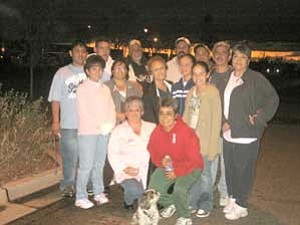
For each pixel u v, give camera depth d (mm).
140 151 6465
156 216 5746
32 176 7590
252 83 6082
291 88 30688
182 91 6805
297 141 12367
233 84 6305
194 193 6402
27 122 8797
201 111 6199
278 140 12469
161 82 6840
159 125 6121
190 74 6766
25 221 6242
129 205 6672
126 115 6484
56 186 7641
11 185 7113
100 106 6578
